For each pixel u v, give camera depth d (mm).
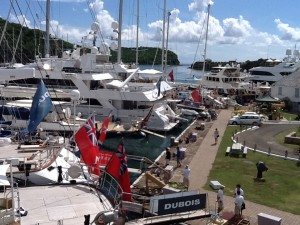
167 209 20594
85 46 53594
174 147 39750
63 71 50719
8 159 21188
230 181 27953
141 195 22875
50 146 24469
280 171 30938
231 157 35094
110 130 43375
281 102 67562
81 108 48344
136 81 57094
